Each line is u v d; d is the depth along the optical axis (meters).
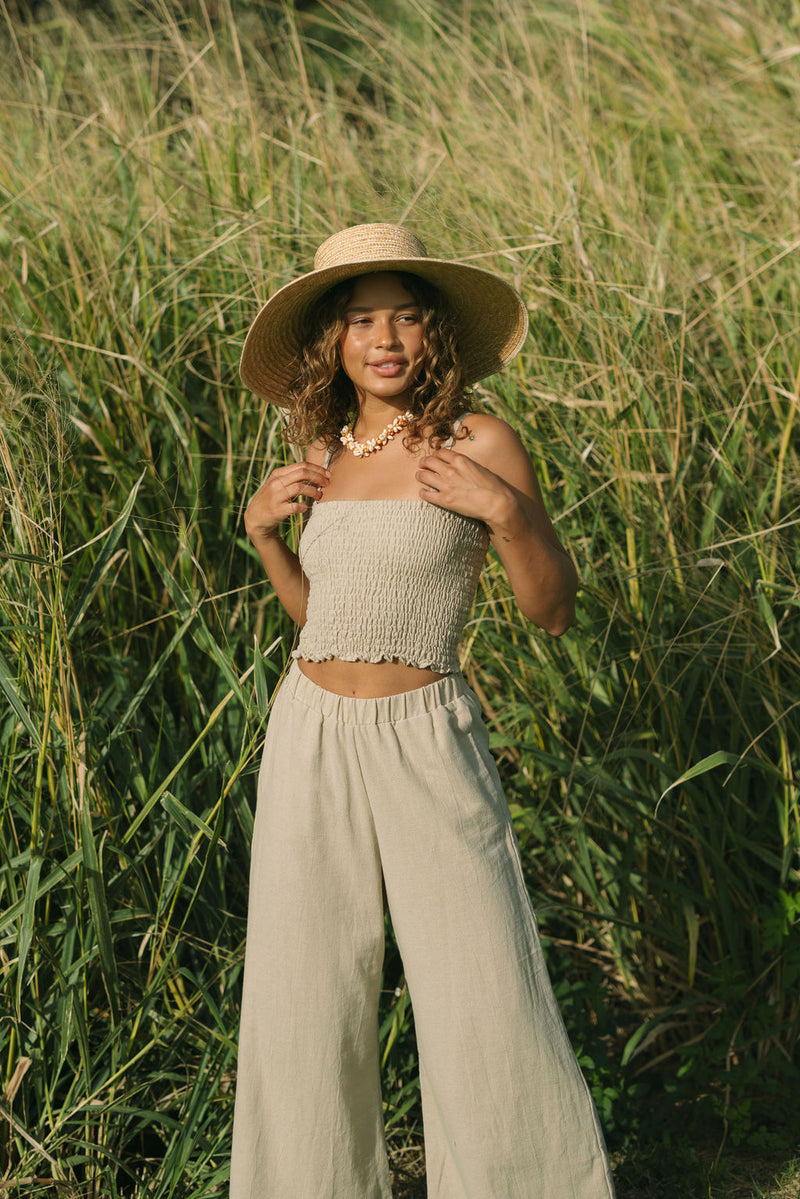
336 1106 2.04
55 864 2.34
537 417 3.26
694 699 3.03
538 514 2.04
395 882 1.96
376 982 2.06
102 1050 2.39
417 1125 2.70
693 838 2.89
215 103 4.06
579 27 4.99
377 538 1.98
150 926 2.52
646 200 4.12
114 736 2.55
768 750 2.93
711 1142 2.73
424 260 1.99
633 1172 2.62
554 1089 1.92
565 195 3.67
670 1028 2.94
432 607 1.99
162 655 2.82
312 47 5.91
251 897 2.07
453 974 1.92
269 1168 2.06
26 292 3.16
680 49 5.11
